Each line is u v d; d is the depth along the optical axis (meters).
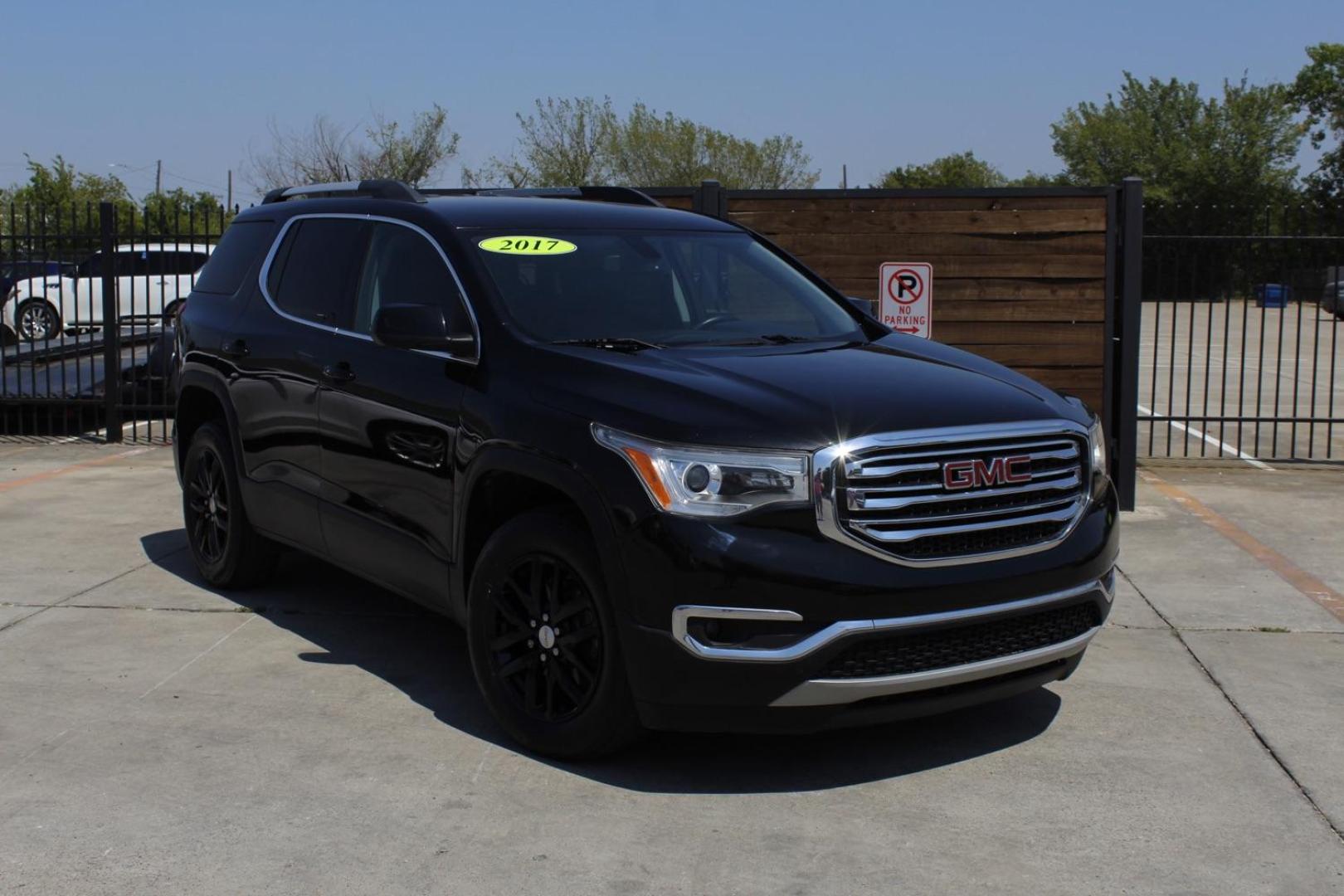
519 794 4.09
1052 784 4.22
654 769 4.29
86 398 11.73
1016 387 4.47
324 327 5.60
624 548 3.91
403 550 5.00
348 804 4.01
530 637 4.34
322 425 5.43
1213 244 11.14
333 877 3.54
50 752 4.41
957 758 4.43
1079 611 4.32
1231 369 19.83
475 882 3.52
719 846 3.75
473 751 4.44
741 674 3.81
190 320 6.64
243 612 6.14
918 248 9.14
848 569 3.80
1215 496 9.16
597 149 45.94
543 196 6.40
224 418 6.39
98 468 10.16
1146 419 10.93
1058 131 60.66
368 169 39.88
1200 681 5.26
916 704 3.99
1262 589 6.67
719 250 5.60
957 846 3.76
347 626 5.92
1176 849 3.76
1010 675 4.17
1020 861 3.67
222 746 4.48
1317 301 10.95
